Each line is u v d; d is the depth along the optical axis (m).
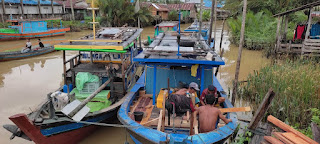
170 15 44.88
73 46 7.00
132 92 7.51
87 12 43.09
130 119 5.73
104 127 7.52
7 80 12.20
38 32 25.72
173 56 6.57
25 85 11.42
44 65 15.26
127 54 8.77
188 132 5.66
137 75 10.12
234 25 22.73
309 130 6.09
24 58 16.84
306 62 12.39
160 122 5.45
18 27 24.56
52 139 5.72
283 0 29.81
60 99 5.75
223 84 11.39
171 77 7.30
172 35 10.70
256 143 5.20
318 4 13.27
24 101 9.49
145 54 6.61
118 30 9.30
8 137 6.96
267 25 22.25
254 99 9.21
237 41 21.73
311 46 13.83
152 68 7.49
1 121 7.85
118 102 7.00
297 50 14.64
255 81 9.71
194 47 7.53
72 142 6.36
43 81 12.02
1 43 22.86
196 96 6.75
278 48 15.25
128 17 34.75
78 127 6.12
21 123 4.96
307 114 7.43
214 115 5.11
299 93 7.77
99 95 7.10
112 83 7.51
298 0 29.08
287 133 4.39
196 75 6.91
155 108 6.86
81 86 7.18
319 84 8.05
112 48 6.95
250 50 20.03
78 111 5.15
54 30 27.70
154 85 6.97
